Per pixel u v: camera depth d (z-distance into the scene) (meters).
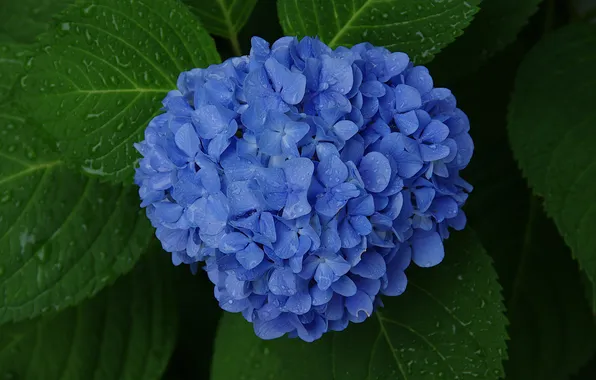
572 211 0.75
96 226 0.74
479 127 0.85
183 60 0.72
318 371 0.73
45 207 0.74
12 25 0.77
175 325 0.80
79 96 0.71
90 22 0.71
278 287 0.63
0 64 0.76
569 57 0.79
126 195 0.75
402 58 0.66
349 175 0.62
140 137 0.71
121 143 0.71
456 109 0.67
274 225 0.61
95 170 0.71
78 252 0.74
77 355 0.78
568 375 0.83
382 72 0.66
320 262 0.63
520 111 0.78
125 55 0.71
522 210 0.85
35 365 0.78
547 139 0.77
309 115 0.63
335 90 0.63
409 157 0.63
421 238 0.66
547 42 0.79
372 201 0.62
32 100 0.70
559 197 0.75
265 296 0.65
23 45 0.76
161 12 0.72
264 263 0.63
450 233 0.73
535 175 0.76
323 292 0.63
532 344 0.83
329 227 0.62
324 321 0.65
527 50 0.85
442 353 0.72
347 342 0.73
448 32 0.72
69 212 0.74
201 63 0.73
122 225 0.74
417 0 0.72
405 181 0.64
